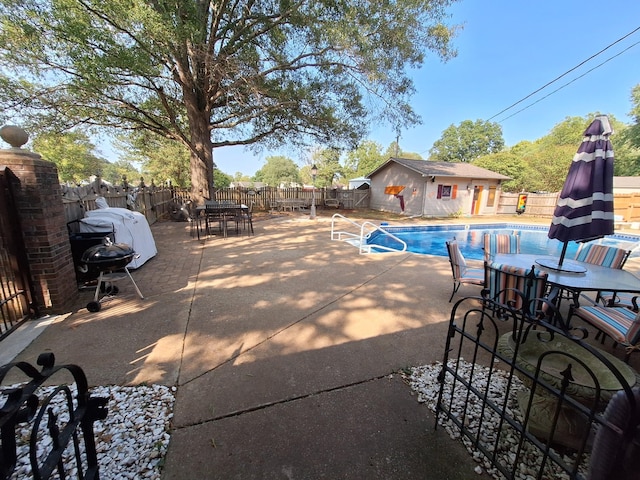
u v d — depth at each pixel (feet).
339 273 16.65
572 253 29.63
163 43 22.95
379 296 13.30
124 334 9.45
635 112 73.97
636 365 8.77
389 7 28.45
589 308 9.84
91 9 21.43
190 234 28.17
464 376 7.66
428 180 49.90
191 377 7.41
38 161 9.81
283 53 32.04
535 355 5.98
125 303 11.91
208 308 11.57
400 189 55.67
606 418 3.26
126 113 35.24
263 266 17.71
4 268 9.68
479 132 137.49
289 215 47.03
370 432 5.87
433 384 7.34
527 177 81.56
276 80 34.86
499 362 8.31
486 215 55.77
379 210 60.75
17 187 9.61
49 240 10.17
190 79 33.37
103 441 5.48
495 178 53.98
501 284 9.96
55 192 10.67
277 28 30.25
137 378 7.32
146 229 18.89
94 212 16.05
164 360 8.10
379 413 6.36
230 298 12.62
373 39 29.96
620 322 8.89
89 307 10.95
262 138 42.32
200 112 36.11
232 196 53.83
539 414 5.69
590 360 5.73
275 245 23.90
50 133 33.14
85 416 3.98
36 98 28.30
